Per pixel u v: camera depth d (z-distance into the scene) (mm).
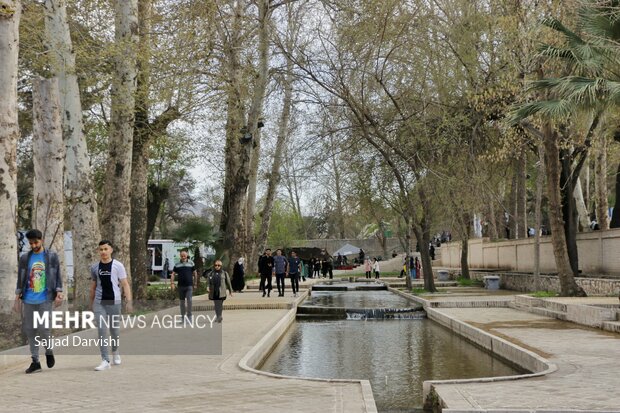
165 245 48562
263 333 14172
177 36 20672
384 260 63406
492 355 13188
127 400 7207
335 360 12812
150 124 22078
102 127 26641
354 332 18047
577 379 8508
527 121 21609
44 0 16469
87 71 20109
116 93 18094
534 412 6500
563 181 24781
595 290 21781
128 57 17750
